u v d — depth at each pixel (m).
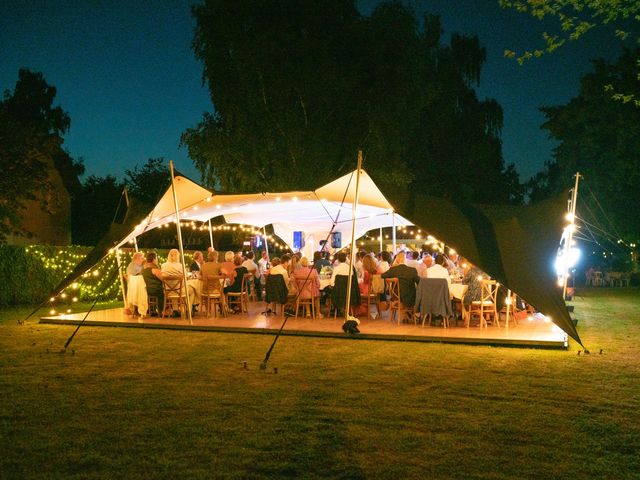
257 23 25.84
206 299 13.27
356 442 4.86
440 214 10.07
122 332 11.17
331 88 25.47
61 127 40.62
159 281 12.72
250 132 26.14
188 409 5.81
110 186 44.31
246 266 14.73
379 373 7.43
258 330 10.95
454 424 5.33
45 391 6.54
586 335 10.98
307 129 26.02
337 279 12.18
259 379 7.10
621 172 28.27
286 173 26.14
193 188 11.95
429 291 11.05
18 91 40.16
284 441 4.88
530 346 9.41
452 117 41.88
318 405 5.94
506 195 47.41
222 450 4.67
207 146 26.16
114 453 4.61
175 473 4.21
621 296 22.91
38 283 16.97
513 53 8.34
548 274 9.51
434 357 8.53
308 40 25.66
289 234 20.83
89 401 6.11
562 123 32.59
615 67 28.52
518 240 9.84
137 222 12.47
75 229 43.22
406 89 26.62
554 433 5.09
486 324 11.36
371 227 20.53
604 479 4.12
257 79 25.94
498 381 7.00
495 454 4.60
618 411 5.76
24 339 10.29
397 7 27.20
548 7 7.91
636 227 30.66
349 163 26.36
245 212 16.20
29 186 18.84
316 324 11.65
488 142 42.56
